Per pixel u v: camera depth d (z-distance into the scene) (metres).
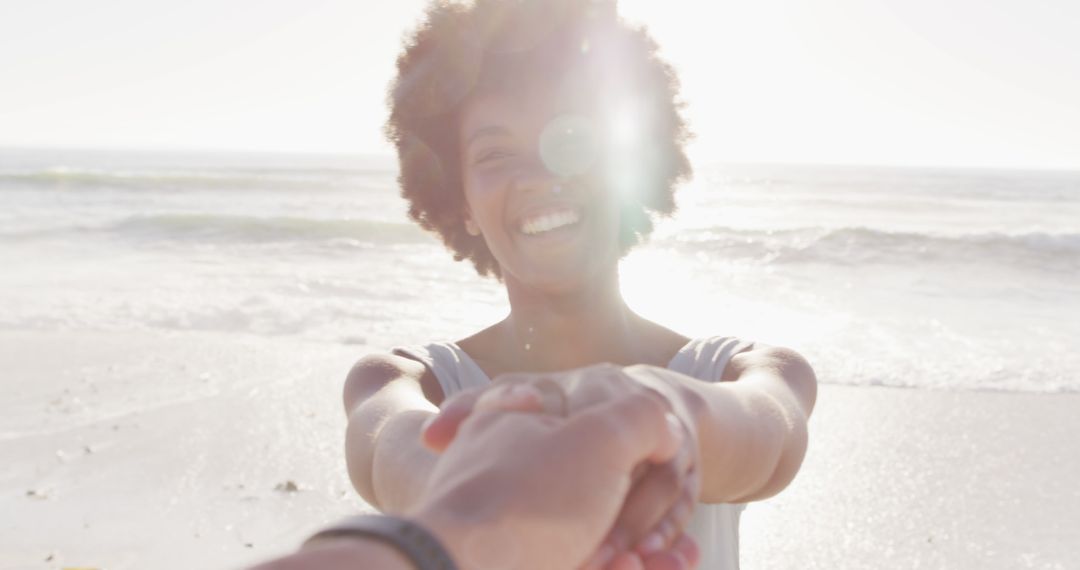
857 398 7.66
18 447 6.08
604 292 1.60
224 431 6.45
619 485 0.62
